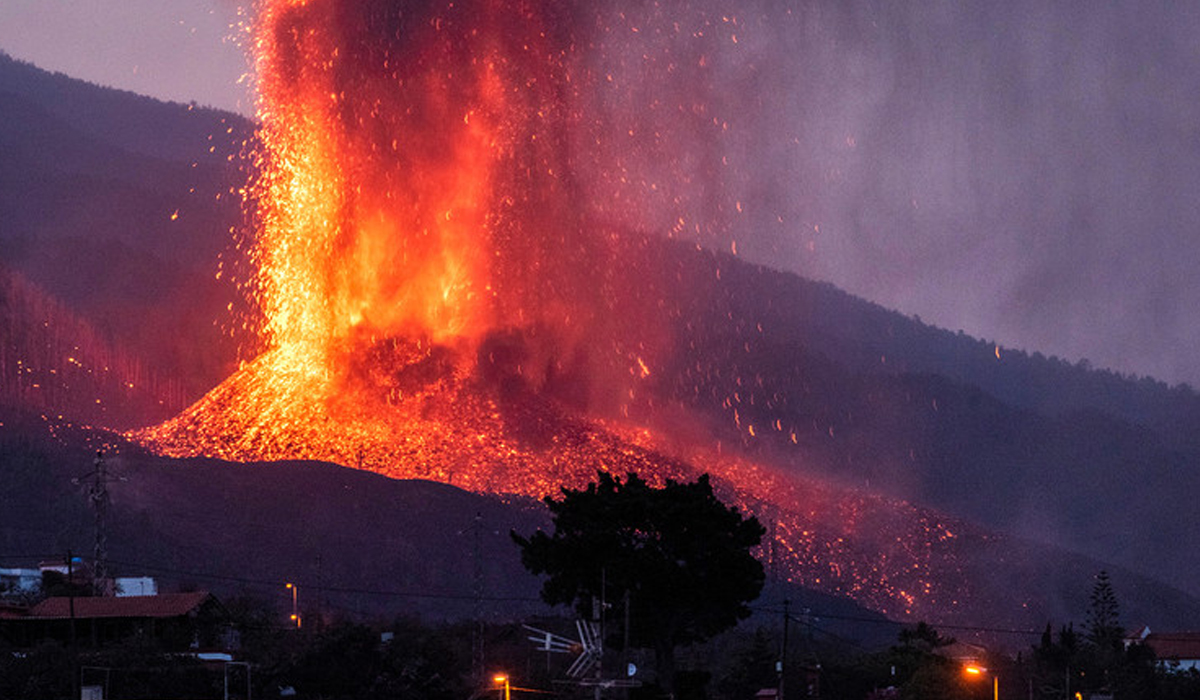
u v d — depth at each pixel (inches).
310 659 6043.3
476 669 6496.1
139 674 5600.4
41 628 6373.0
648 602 5324.8
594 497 5511.8
